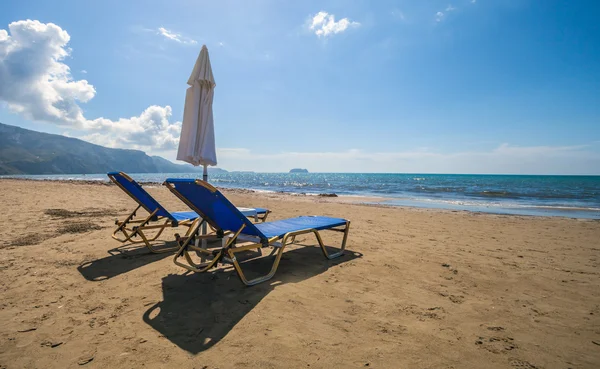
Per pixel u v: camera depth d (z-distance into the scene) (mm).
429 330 2307
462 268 3922
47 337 2084
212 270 3590
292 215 8758
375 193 23875
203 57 4312
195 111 4180
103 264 3684
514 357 1980
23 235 4895
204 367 1778
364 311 2598
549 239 6062
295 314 2502
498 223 8109
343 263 4008
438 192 25156
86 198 10656
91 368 1753
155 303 2660
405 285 3258
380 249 4820
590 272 3871
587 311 2725
